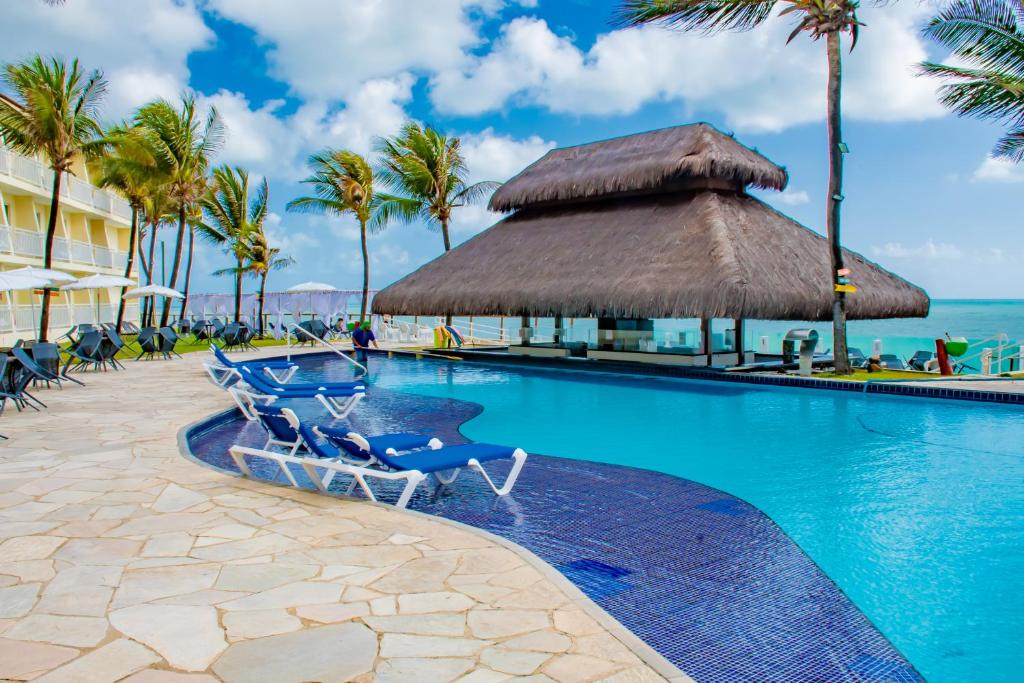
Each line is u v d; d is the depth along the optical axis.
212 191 34.16
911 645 3.42
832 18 11.89
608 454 7.79
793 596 3.97
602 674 2.64
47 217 28.55
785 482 6.50
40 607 3.22
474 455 5.67
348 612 3.19
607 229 17.50
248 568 3.73
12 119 19.80
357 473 4.98
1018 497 5.95
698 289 13.22
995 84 12.59
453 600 3.32
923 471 6.87
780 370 14.46
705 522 5.34
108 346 15.73
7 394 9.33
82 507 4.87
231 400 10.59
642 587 4.10
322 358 21.20
